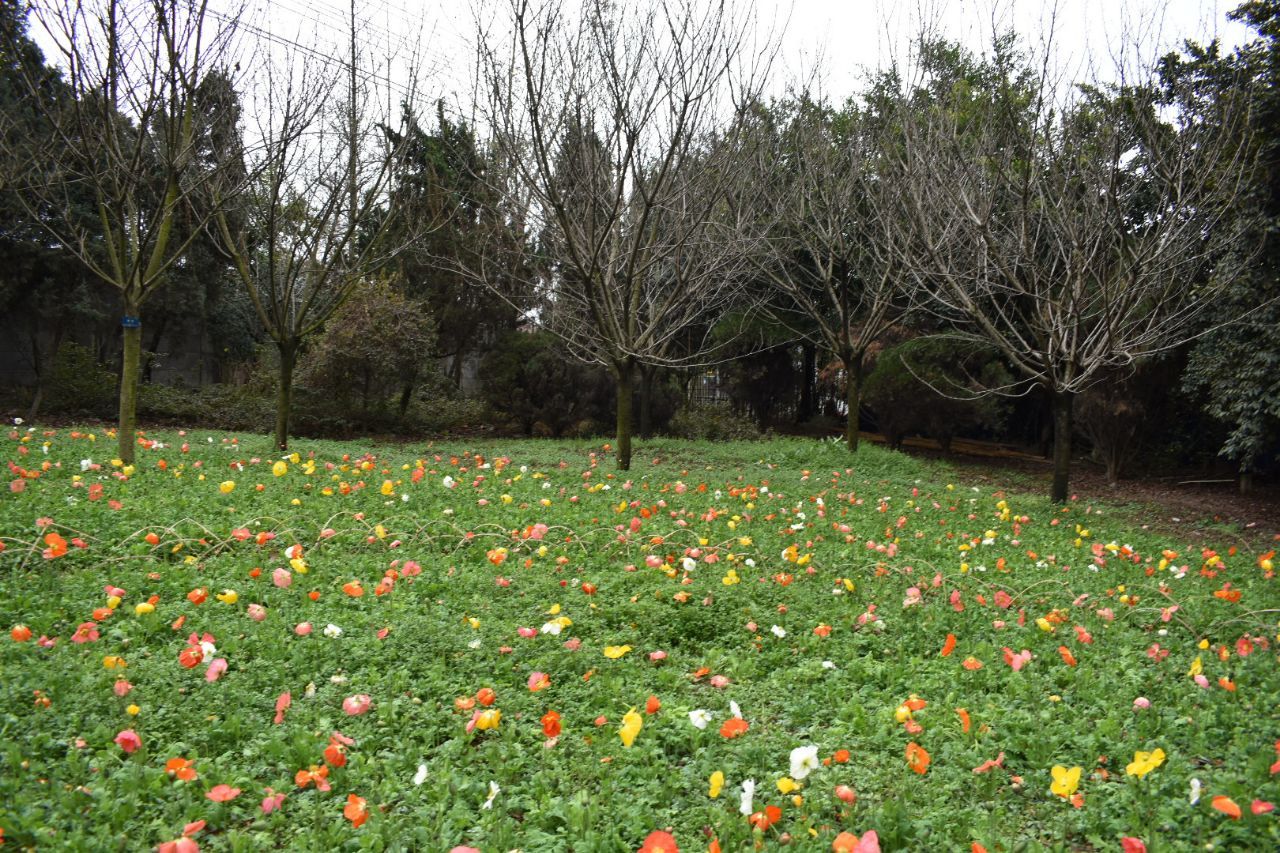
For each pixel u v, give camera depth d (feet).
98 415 51.37
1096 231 31.42
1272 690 12.78
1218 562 22.29
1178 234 29.91
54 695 10.71
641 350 34.65
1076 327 32.58
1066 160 31.01
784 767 10.32
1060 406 34.68
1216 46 33.60
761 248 41.70
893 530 24.99
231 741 10.43
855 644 14.60
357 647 13.05
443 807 9.05
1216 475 48.49
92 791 8.92
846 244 47.55
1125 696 12.34
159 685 11.37
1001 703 12.18
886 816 9.03
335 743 10.19
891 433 57.06
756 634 14.93
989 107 34.17
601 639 14.07
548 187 28.40
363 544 19.26
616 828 8.80
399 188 38.40
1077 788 9.95
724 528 23.12
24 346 55.16
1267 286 34.22
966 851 8.68
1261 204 33.47
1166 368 45.16
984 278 34.55
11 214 49.08
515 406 57.62
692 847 8.64
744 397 68.13
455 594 15.99
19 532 17.21
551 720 10.22
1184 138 30.25
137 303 26.63
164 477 24.59
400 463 35.68
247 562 16.81
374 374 53.26
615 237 32.91
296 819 8.97
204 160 33.83
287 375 35.73
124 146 28.35
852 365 47.03
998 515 29.60
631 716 9.71
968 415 54.44
